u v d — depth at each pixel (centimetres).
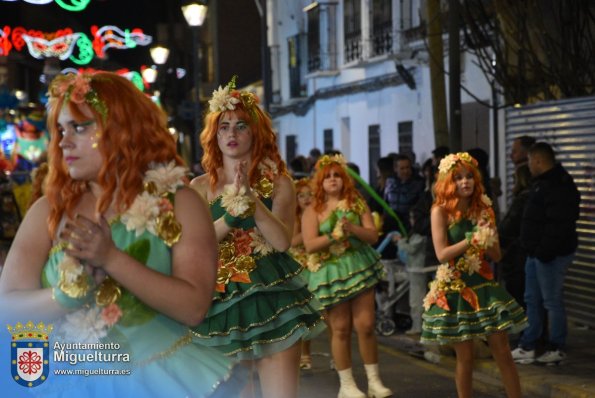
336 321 876
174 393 363
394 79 2625
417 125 2483
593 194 1200
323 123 3300
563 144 1264
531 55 1441
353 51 2906
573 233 1003
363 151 2931
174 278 358
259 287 621
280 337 621
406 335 1266
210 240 370
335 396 903
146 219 360
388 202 1460
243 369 395
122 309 364
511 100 1502
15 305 359
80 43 2464
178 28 5438
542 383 920
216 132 648
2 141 2211
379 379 888
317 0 3133
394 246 1308
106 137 360
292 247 934
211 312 620
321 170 889
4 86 2258
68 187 372
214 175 651
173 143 375
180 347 373
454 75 1315
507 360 752
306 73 3422
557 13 1433
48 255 374
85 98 359
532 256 1005
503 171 1844
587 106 1212
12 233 1177
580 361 1027
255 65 5069
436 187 757
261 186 645
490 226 745
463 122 2123
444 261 747
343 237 866
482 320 735
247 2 5038
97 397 365
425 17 2359
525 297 1026
